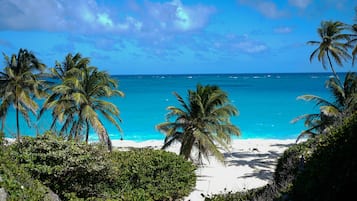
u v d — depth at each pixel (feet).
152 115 216.33
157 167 54.49
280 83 511.40
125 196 48.39
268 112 228.63
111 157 53.67
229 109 86.12
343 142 17.40
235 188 75.05
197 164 94.17
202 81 591.78
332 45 109.29
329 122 81.97
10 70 104.94
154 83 526.98
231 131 87.15
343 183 15.67
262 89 398.83
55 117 92.22
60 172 40.81
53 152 41.37
